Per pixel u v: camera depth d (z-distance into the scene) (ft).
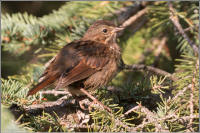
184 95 28.02
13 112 27.45
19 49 37.81
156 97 31.99
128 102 31.83
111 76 33.94
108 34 35.47
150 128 26.81
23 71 40.55
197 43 36.22
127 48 41.55
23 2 43.34
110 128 25.93
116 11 38.47
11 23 36.78
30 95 28.12
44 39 37.60
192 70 30.58
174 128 27.25
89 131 28.22
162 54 42.29
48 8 43.47
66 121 28.55
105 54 33.30
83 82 32.19
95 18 37.65
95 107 28.81
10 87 28.94
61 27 37.14
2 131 20.90
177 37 38.78
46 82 28.68
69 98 31.89
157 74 35.29
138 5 38.99
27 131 22.08
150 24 41.55
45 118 26.50
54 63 30.99
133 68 35.47
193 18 36.45
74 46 32.89
